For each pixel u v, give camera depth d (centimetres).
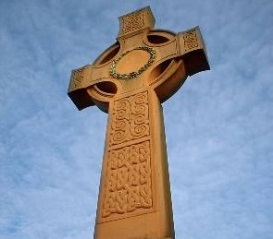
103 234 467
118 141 566
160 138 550
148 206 473
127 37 732
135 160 531
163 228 448
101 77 677
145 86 628
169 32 705
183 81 649
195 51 632
